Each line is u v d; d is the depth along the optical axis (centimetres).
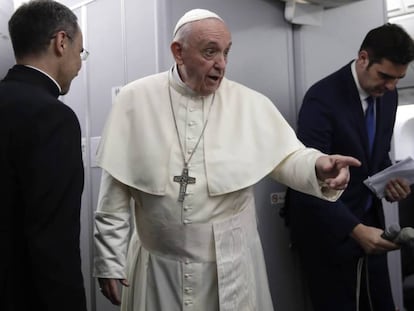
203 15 119
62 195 101
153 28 155
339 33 212
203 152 124
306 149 130
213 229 122
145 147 124
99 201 132
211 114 129
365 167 165
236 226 127
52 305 99
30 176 100
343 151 163
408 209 268
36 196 99
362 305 176
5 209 101
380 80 155
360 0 199
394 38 149
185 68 123
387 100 174
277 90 192
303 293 198
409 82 358
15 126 102
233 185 122
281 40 194
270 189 188
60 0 201
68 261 101
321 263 167
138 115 128
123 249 129
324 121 161
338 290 166
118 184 130
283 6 194
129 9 166
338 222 155
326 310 168
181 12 156
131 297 133
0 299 101
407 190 162
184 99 129
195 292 122
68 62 120
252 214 135
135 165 124
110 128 129
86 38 190
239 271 125
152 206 124
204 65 118
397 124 285
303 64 198
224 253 122
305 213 161
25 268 103
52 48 116
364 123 163
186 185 121
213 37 116
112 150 127
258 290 133
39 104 103
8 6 159
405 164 155
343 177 109
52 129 102
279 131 132
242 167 124
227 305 120
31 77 111
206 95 129
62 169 102
